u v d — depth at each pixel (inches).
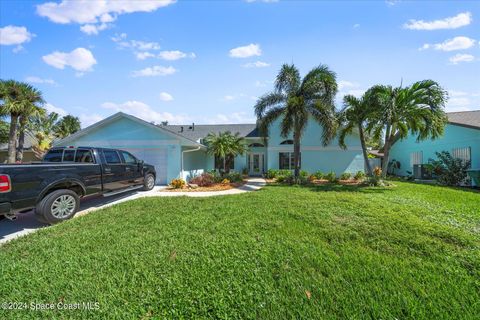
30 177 220.4
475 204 315.3
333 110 556.7
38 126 989.8
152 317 95.8
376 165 949.2
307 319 95.0
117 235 185.9
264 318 95.3
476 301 107.1
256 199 331.3
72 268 133.5
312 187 505.4
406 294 111.6
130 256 147.4
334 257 147.4
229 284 116.7
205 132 931.3
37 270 132.6
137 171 409.1
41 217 231.1
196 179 534.9
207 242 168.7
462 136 596.1
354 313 98.5
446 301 107.2
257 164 841.5
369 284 119.5
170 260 141.5
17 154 765.9
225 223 215.8
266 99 592.7
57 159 312.5
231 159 834.8
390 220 220.2
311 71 560.7
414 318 96.3
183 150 557.0
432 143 713.0
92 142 561.9
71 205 254.2
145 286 115.7
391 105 506.0
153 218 234.4
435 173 609.9
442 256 150.7
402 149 878.4
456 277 127.3
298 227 203.6
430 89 498.3
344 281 121.6
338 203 296.5
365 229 196.5
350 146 754.8
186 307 100.7
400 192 430.0
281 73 575.5
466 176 546.6
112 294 110.1
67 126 1278.3
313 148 767.1
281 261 141.1
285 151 778.2
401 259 148.1
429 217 242.1
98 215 248.4
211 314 97.4
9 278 125.0
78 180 270.5
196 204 299.6
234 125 986.1
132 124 552.4
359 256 149.9
